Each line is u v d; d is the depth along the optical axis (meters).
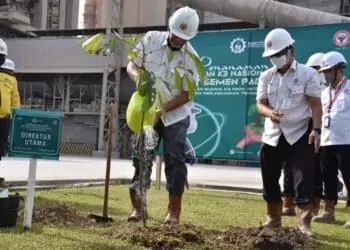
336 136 4.95
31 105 32.38
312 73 3.87
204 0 22.89
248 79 7.64
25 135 3.25
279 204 3.97
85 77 31.47
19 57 31.48
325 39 7.20
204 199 6.30
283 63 3.86
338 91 5.06
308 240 3.51
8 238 3.12
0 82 6.14
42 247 2.93
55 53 30.62
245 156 7.69
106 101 29.22
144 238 3.21
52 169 11.06
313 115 3.83
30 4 38.66
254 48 7.59
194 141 7.96
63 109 31.88
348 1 30.11
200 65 3.26
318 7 30.72
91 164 15.24
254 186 8.69
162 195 6.48
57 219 3.93
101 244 3.10
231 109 7.74
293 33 7.41
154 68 3.83
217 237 3.49
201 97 7.94
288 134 3.85
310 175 3.84
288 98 3.88
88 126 31.98
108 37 3.26
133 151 4.04
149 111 3.48
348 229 4.45
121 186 7.68
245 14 22.31
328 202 5.04
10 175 8.61
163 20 32.75
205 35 7.93
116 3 29.30
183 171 3.85
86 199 5.53
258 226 3.96
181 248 3.12
